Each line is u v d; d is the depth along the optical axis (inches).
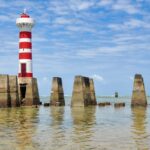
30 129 1515.7
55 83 3774.6
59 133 1391.5
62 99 3868.1
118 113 2536.9
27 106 3590.1
